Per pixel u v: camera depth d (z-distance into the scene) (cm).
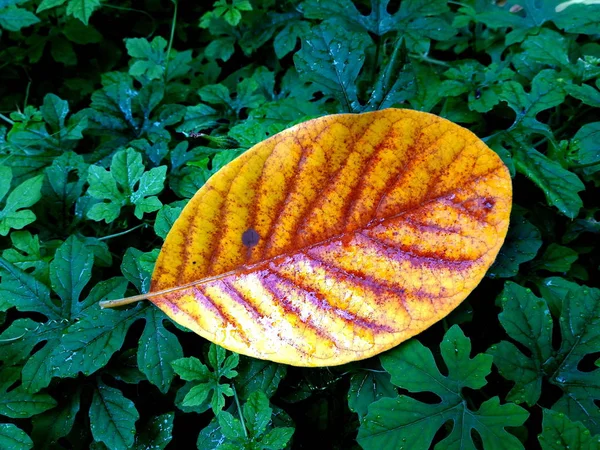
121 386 27
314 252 21
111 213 29
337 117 19
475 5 42
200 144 37
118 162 30
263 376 25
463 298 20
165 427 25
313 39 31
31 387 24
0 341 26
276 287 21
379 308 21
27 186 30
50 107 38
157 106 40
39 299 27
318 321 21
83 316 26
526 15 38
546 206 31
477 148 20
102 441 25
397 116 19
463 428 22
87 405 27
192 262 21
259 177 20
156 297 21
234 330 21
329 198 20
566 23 36
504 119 34
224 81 44
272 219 20
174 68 43
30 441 23
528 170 28
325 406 27
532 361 24
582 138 29
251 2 45
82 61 51
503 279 29
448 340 23
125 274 26
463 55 43
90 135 41
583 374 24
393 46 36
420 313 21
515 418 22
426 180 20
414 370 23
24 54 48
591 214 31
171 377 24
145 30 51
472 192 20
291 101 31
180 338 27
